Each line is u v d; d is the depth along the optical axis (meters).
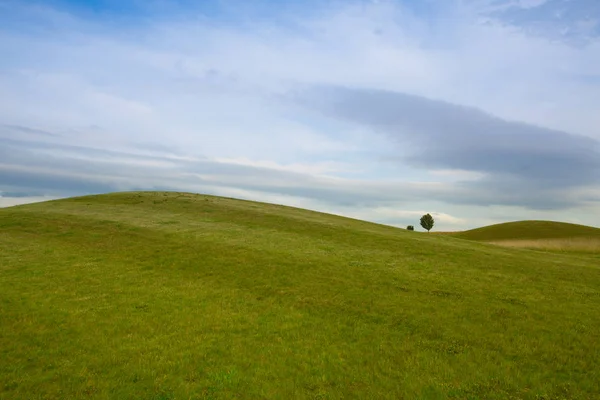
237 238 41.72
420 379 15.00
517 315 21.75
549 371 15.80
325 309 22.78
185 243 38.59
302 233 47.06
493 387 14.49
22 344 17.88
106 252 35.41
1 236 40.06
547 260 39.38
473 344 18.30
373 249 39.31
